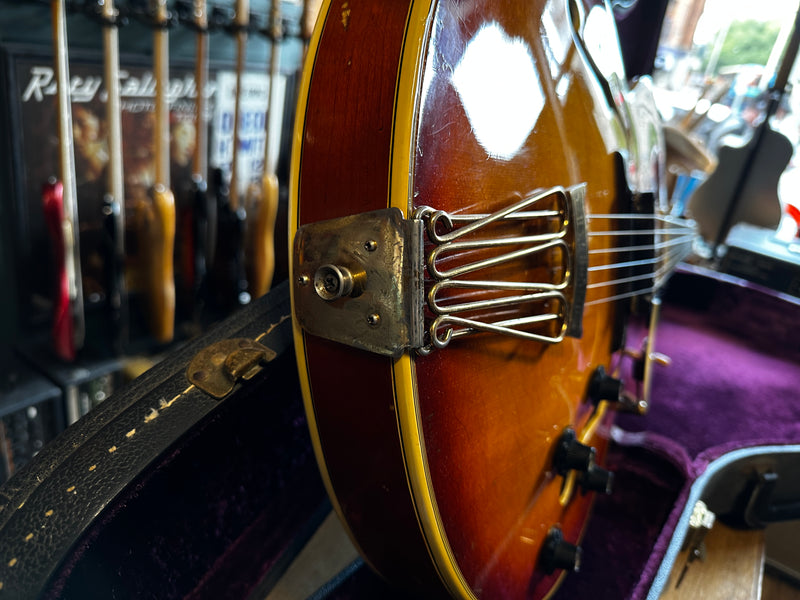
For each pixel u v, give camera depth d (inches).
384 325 9.1
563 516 16.4
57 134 25.9
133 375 29.6
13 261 27.0
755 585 19.9
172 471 11.3
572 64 13.5
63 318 25.9
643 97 19.6
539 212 11.4
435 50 9.0
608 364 18.8
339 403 10.6
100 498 10.0
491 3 10.3
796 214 39.8
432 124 9.1
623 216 16.7
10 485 10.0
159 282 29.4
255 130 35.4
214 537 13.5
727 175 35.7
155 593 12.0
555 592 17.5
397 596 15.7
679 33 40.2
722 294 30.8
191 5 27.9
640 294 19.1
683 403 25.0
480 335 11.1
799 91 37.3
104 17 23.5
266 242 33.5
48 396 26.3
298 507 16.9
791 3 36.8
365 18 9.3
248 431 13.5
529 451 13.4
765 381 27.0
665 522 18.9
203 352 12.6
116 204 26.6
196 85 28.7
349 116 9.3
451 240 9.2
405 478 10.3
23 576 9.1
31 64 24.1
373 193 9.0
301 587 16.3
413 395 9.6
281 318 13.8
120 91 27.7
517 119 11.3
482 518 11.9
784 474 22.7
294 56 35.9
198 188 30.8
